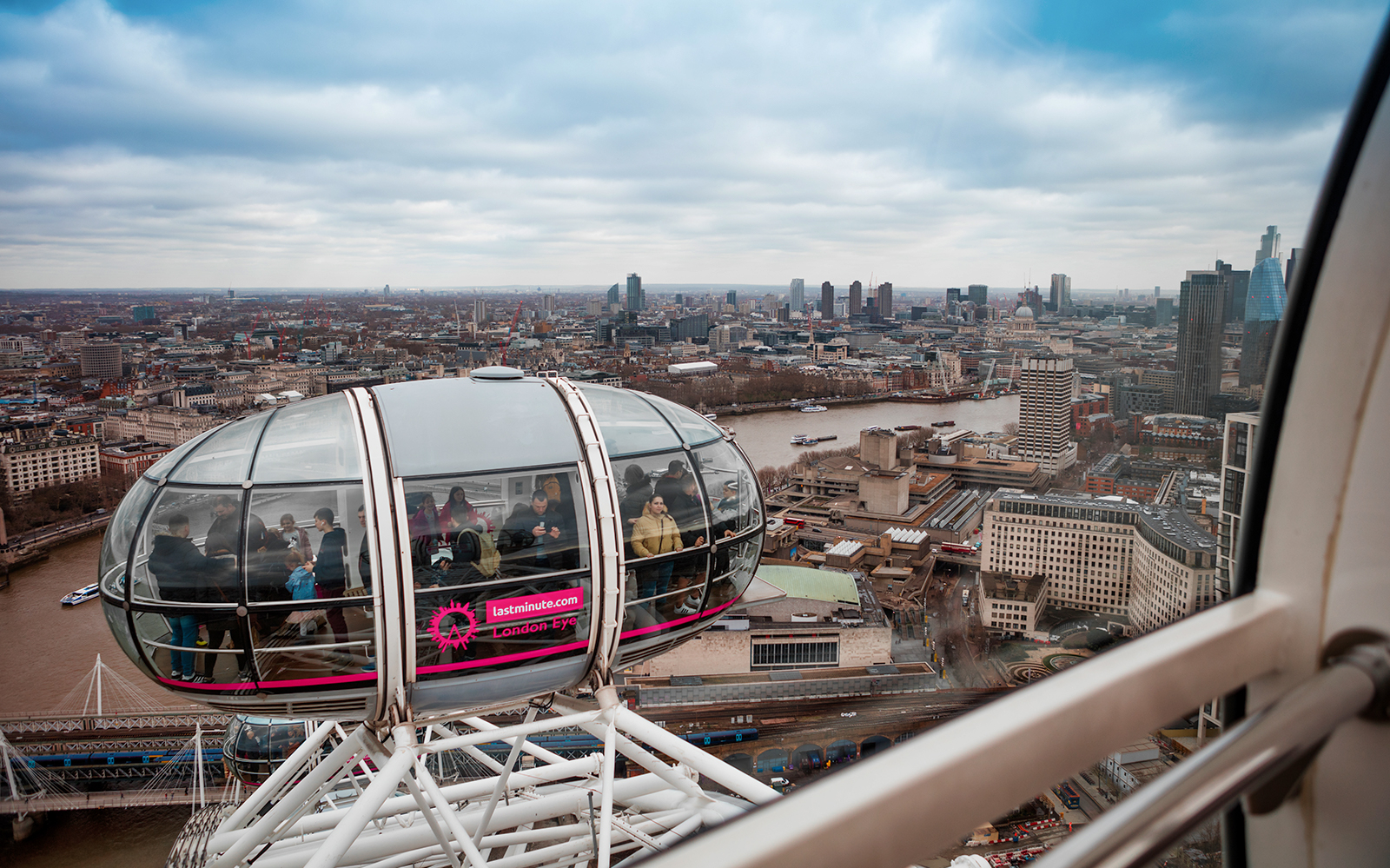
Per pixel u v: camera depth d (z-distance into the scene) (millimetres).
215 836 12633
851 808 2041
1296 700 2852
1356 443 3117
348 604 10094
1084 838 2258
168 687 10539
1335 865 2988
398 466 10344
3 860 64750
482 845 13594
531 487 10820
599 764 13922
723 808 13539
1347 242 3227
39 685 82000
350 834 9773
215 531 10047
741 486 12812
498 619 10555
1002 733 2303
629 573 11398
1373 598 3055
